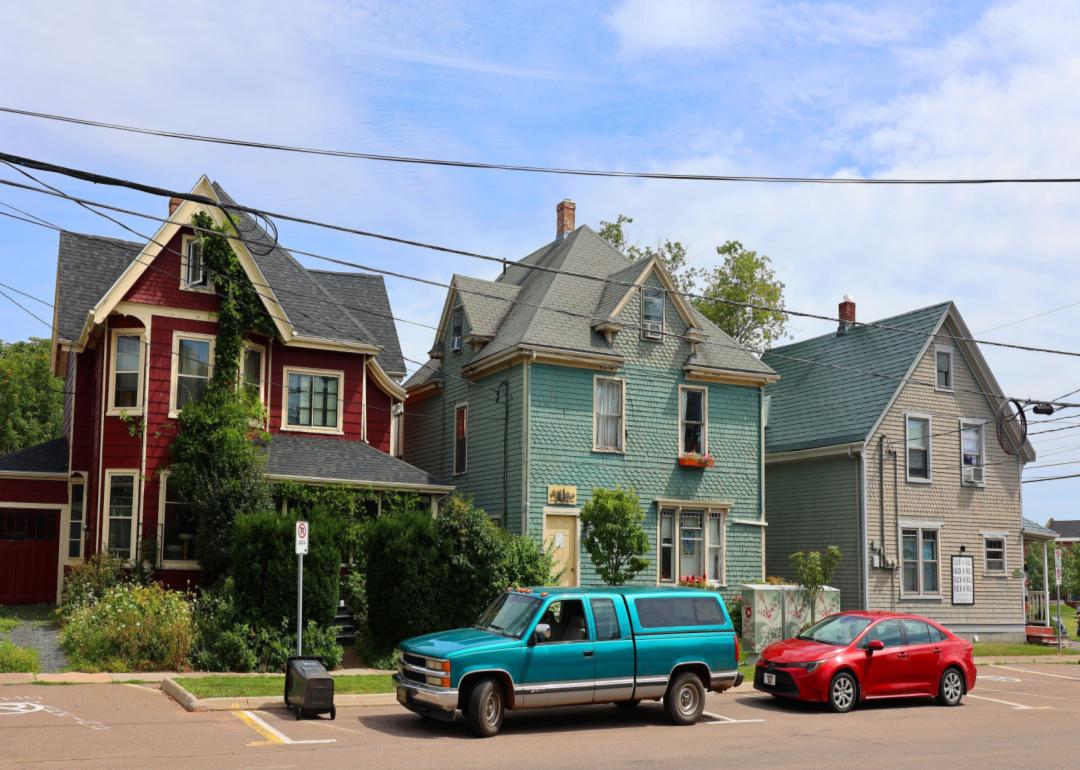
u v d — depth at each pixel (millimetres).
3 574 27047
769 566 35000
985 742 14016
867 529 31250
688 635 15484
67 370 31531
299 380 27297
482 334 29484
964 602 32938
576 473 27359
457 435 30797
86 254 28516
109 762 10742
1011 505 34625
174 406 24141
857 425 32531
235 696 15047
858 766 11914
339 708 15578
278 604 19484
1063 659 29031
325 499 24875
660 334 29156
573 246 31000
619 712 16266
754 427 30719
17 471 26906
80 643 18531
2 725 12812
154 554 23375
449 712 13430
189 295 24641
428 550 21109
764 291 48312
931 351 33375
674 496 28828
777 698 18625
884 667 17641
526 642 14086
